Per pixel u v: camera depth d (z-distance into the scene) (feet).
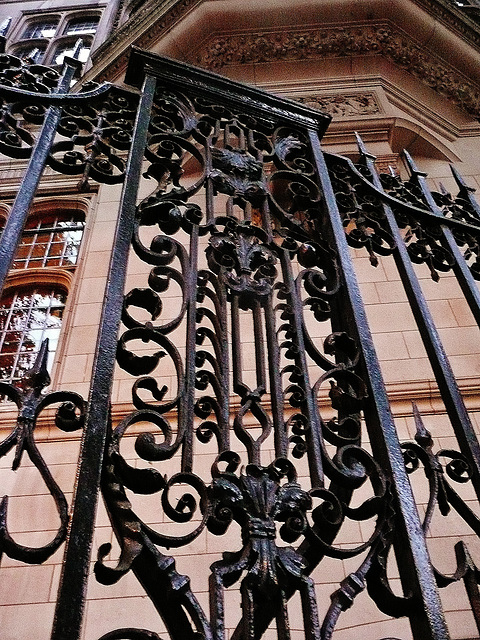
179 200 6.30
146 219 6.04
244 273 5.83
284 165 7.70
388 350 14.82
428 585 4.17
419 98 23.41
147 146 6.76
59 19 45.42
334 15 23.25
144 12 25.48
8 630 10.16
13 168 23.43
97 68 23.31
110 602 10.43
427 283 16.88
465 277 7.62
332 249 6.81
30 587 10.80
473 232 8.60
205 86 8.18
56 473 12.48
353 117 21.27
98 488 3.79
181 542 3.83
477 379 13.82
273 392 5.09
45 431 13.17
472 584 4.58
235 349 5.29
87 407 4.18
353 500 11.65
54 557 11.29
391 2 22.88
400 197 8.81
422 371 14.24
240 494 4.18
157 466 12.28
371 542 4.37
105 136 6.87
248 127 8.07
